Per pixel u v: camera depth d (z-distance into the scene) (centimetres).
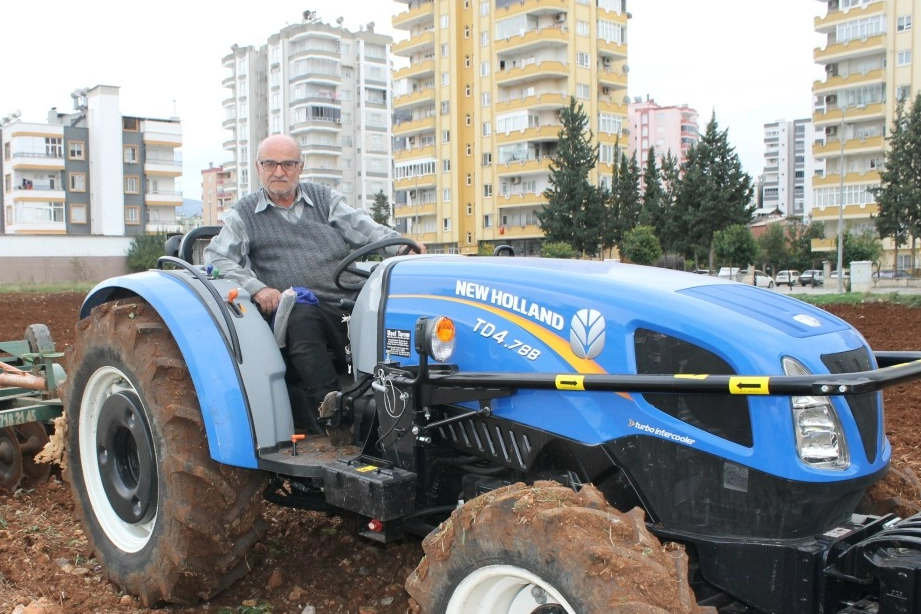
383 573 384
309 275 399
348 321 372
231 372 336
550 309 296
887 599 233
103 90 7288
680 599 217
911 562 229
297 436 339
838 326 295
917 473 545
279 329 371
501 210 5756
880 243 5000
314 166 8419
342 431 350
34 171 7275
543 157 5481
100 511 386
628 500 285
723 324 268
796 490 253
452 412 318
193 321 344
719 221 4506
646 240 4191
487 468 324
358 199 8650
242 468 340
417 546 409
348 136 8606
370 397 350
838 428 262
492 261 333
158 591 345
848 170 5800
